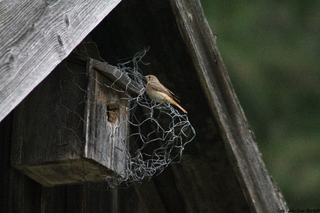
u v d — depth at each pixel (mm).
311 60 27453
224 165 10117
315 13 28547
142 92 9297
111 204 10695
